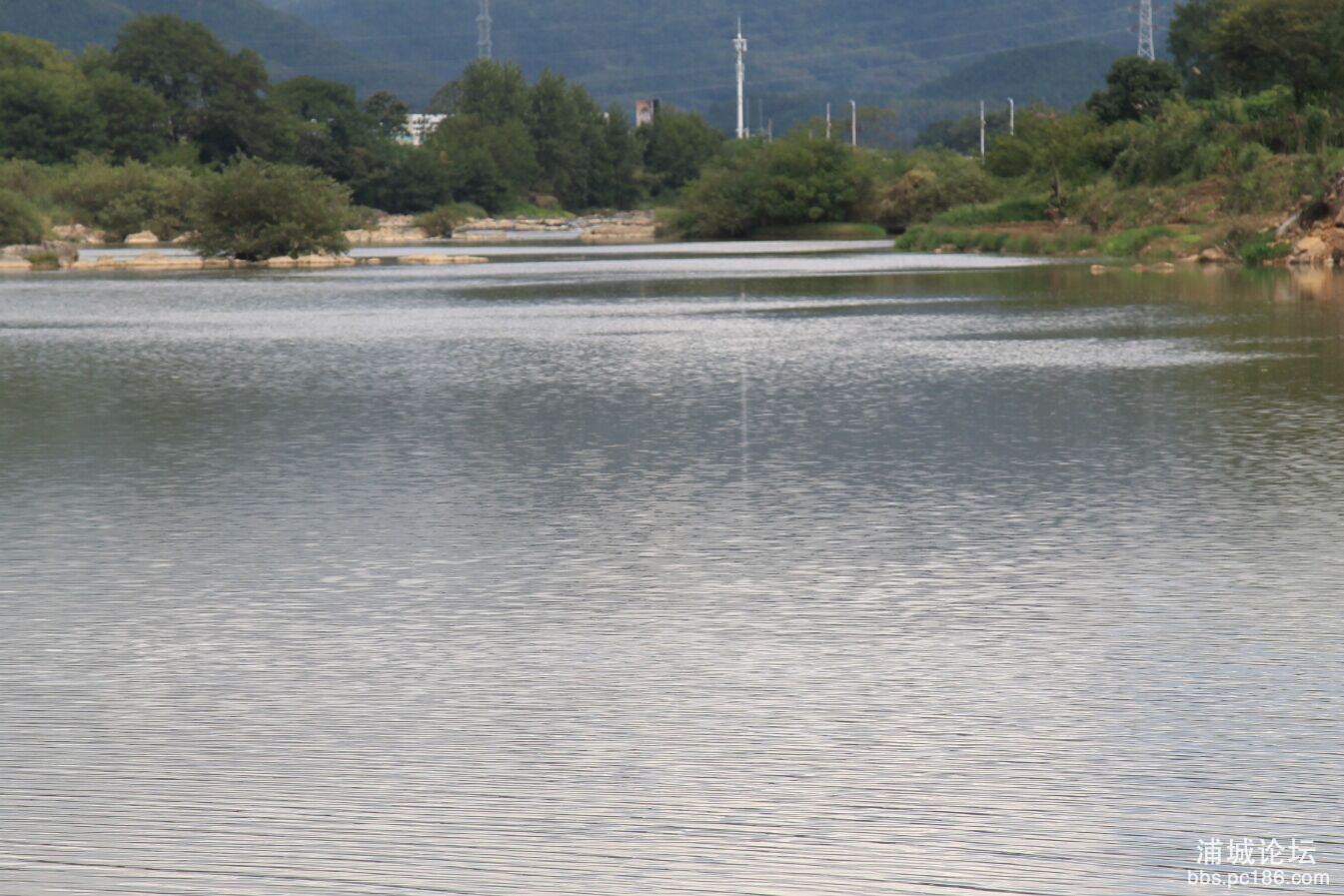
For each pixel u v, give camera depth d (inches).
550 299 5452.8
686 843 817.5
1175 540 1504.7
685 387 2807.6
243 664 1141.7
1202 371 2893.7
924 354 3314.5
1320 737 954.7
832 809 858.1
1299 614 1233.4
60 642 1205.1
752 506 1704.0
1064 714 1005.2
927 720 997.8
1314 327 3732.8
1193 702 1024.2
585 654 1157.1
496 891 767.7
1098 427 2242.9
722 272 7219.5
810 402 2571.4
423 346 3695.9
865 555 1462.8
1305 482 1788.9
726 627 1224.2
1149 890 762.8
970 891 762.8
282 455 2092.8
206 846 823.1
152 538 1577.3
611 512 1683.1
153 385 2955.2
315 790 893.2
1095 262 7386.8
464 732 986.1
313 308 5157.5
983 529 1569.9
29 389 2903.5
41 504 1760.6
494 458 2049.7
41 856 812.6
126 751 959.6
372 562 1464.1
